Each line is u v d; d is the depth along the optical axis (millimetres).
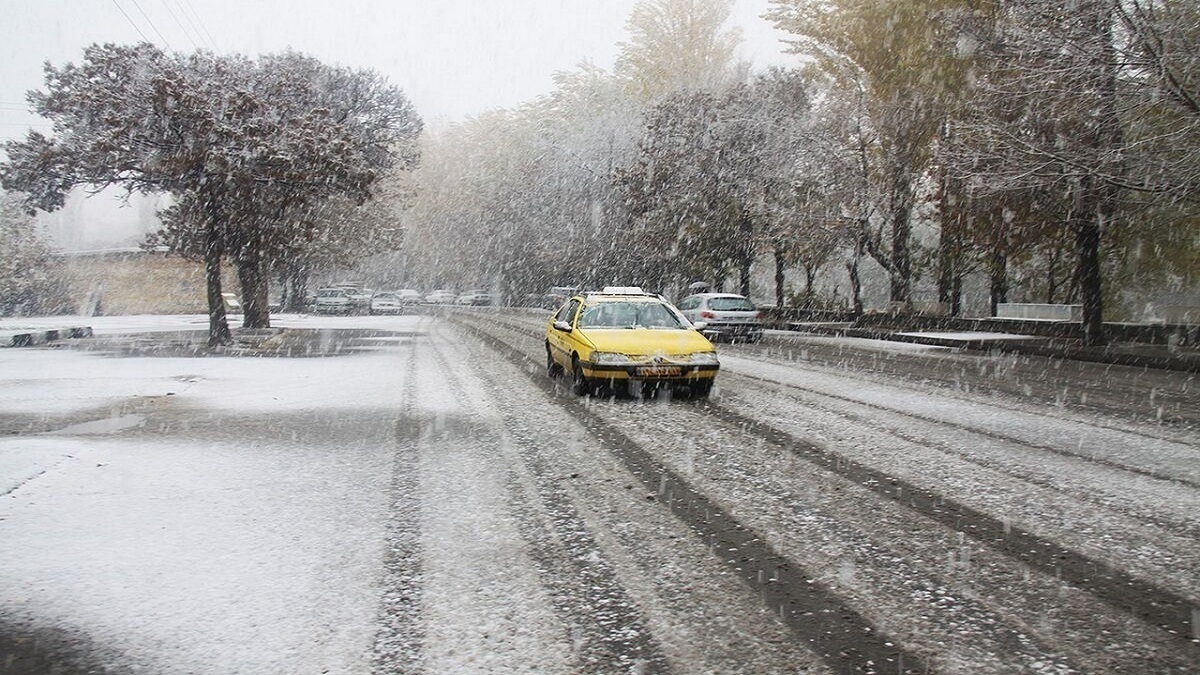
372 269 93062
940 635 3998
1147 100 18141
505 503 6301
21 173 22656
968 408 11148
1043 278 38656
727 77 45594
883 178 32438
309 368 16844
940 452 8188
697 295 26547
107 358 19250
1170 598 4457
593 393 12047
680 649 3834
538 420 10086
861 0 31094
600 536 5504
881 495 6559
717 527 5707
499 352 20703
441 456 8000
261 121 21203
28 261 42125
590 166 50406
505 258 69875
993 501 6383
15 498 6441
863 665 3684
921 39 29000
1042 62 19609
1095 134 19625
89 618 4168
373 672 3594
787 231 32938
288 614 4207
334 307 47719
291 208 26312
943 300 35188
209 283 22953
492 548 5242
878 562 5016
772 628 4070
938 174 28500
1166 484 6910
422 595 4465
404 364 17594
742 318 25172
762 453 8133
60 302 45562
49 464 7570
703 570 4871
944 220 29344
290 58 32219
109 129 20781
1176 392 13211
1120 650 3840
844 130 31875
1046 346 21859
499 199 66875
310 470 7418
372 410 10992
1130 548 5270
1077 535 5535
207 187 21766
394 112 34781
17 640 3922
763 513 6047
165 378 14961
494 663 3682
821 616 4219
